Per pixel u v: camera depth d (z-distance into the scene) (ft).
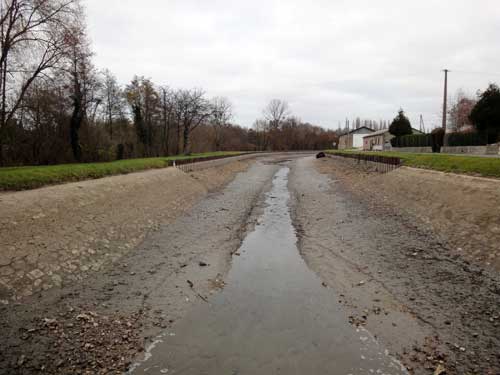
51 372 16.78
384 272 28.63
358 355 18.10
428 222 39.24
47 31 65.10
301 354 18.22
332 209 52.39
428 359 17.57
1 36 60.39
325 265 31.27
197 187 71.51
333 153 144.46
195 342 19.49
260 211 55.06
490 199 34.22
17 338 19.39
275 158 203.10
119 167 60.90
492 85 85.71
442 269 28.17
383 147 153.07
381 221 43.50
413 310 22.47
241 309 23.36
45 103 80.07
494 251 28.14
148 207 47.73
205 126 198.39
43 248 28.48
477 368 16.63
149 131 129.59
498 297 23.09
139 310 23.17
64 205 36.04
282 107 303.48
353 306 23.54
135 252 34.60
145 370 17.03
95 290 25.98
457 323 20.61
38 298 23.88
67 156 86.22
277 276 29.14
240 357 18.06
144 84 132.16
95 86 102.42
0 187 36.78
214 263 32.01
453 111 196.03
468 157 55.98
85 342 19.30
